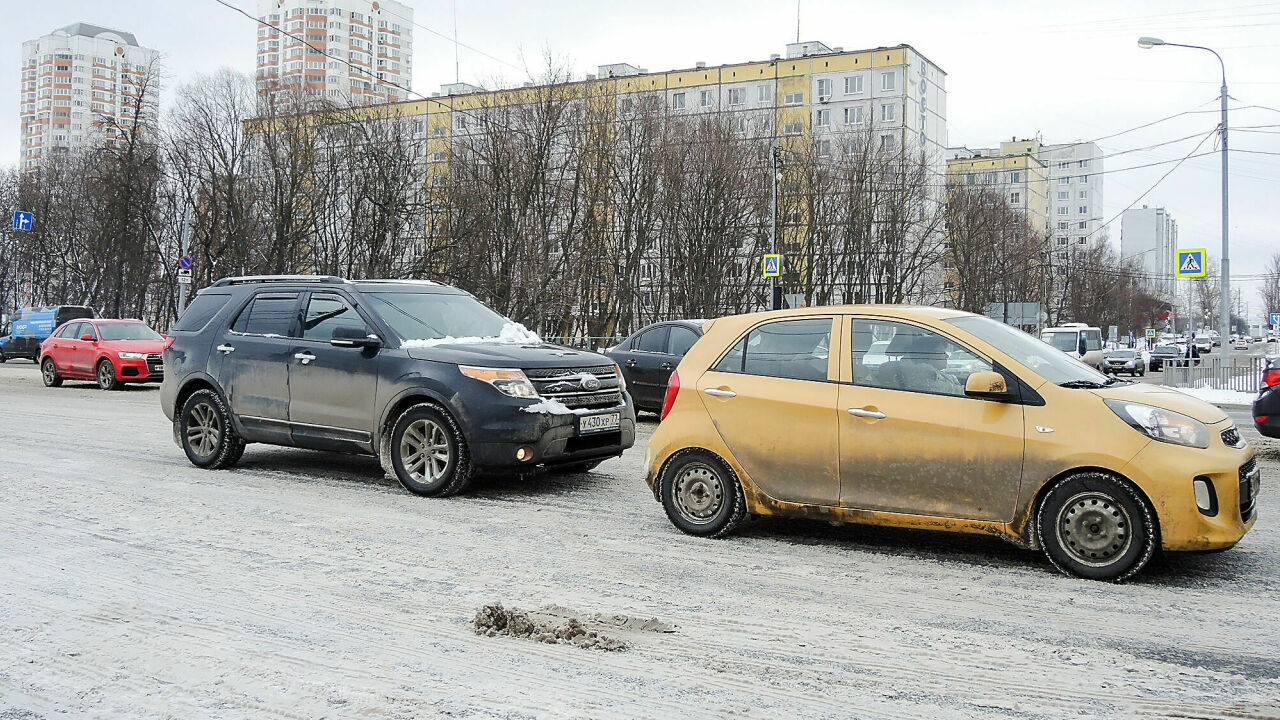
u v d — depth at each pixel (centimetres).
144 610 461
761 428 607
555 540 614
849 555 576
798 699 352
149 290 5041
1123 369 4209
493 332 865
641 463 958
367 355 796
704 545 603
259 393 862
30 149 11606
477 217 3988
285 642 415
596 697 353
